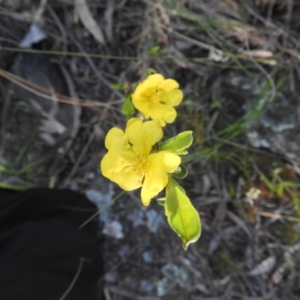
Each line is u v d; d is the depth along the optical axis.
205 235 0.26
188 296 0.25
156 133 0.14
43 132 0.24
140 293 0.25
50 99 0.24
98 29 0.25
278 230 0.26
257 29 0.25
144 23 0.24
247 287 0.26
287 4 0.25
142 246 0.25
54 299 0.19
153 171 0.13
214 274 0.26
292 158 0.26
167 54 0.25
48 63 0.24
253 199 0.25
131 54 0.25
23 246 0.19
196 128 0.25
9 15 0.24
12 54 0.24
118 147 0.14
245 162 0.25
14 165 0.23
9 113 0.23
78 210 0.23
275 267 0.26
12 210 0.21
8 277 0.18
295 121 0.25
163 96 0.17
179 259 0.25
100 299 0.22
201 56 0.25
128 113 0.18
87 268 0.21
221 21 0.25
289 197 0.26
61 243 0.21
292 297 0.26
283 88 0.25
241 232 0.26
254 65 0.25
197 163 0.25
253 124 0.25
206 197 0.26
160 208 0.25
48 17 0.24
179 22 0.25
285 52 0.25
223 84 0.25
